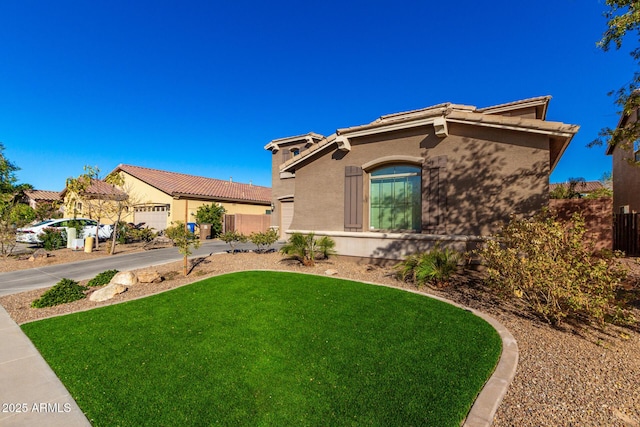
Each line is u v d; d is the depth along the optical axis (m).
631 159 7.46
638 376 3.72
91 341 4.88
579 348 4.43
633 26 6.21
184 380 3.75
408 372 3.81
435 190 9.25
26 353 4.51
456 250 8.78
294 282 8.05
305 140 20.98
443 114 8.94
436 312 5.79
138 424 3.02
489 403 3.18
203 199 25.08
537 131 7.90
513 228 5.69
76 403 3.36
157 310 6.27
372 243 10.20
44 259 13.03
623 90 6.86
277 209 22.02
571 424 2.93
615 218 12.48
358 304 6.31
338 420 3.00
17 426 2.99
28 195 32.66
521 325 5.26
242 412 3.15
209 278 8.69
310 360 4.16
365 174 10.63
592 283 4.78
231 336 4.96
